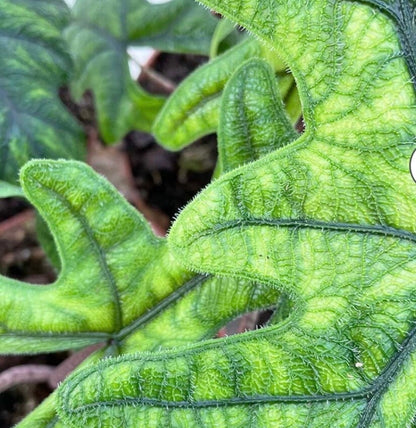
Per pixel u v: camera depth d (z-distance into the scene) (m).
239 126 0.43
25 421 0.45
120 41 0.61
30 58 0.54
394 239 0.40
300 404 0.40
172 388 0.40
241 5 0.38
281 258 0.40
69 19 0.57
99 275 0.45
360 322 0.40
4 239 0.72
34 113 0.54
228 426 0.39
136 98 0.62
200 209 0.39
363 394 0.40
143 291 0.46
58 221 0.44
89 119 0.70
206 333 0.44
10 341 0.45
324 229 0.40
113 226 0.45
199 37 0.61
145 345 0.45
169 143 0.50
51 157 0.54
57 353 0.68
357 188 0.39
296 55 0.38
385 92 0.38
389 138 0.39
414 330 0.40
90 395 0.39
